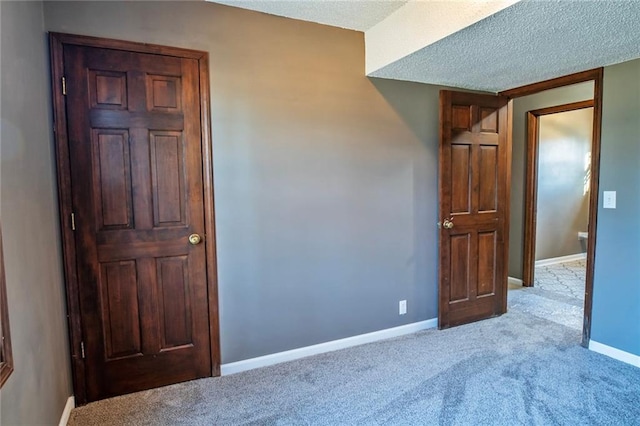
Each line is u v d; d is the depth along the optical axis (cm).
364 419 189
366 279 282
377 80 275
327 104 258
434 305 314
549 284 434
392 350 268
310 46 250
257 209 241
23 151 150
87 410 200
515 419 187
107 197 206
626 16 173
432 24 208
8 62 138
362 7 229
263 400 207
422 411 194
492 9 173
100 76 200
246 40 231
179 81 217
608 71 248
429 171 303
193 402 207
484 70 259
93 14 196
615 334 251
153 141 214
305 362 252
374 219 282
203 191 226
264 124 239
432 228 308
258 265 244
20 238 141
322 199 261
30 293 148
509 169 329
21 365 135
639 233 237
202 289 230
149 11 207
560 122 520
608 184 251
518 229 429
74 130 196
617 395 207
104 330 209
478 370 236
